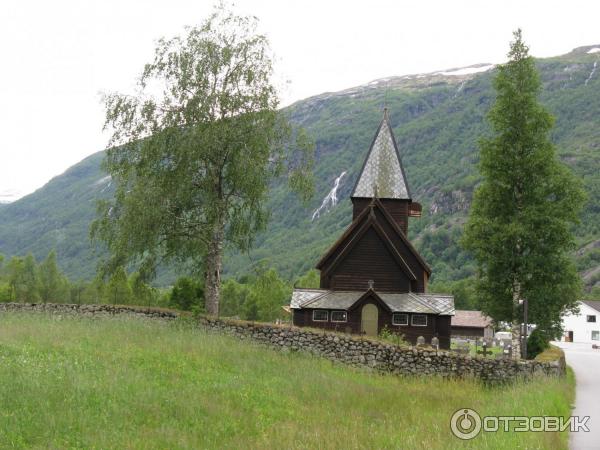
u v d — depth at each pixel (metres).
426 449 15.92
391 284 48.19
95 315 40.47
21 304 42.59
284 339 36.06
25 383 18.72
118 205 41.25
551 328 57.81
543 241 43.38
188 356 27.67
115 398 19.19
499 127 45.00
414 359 34.84
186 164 40.34
